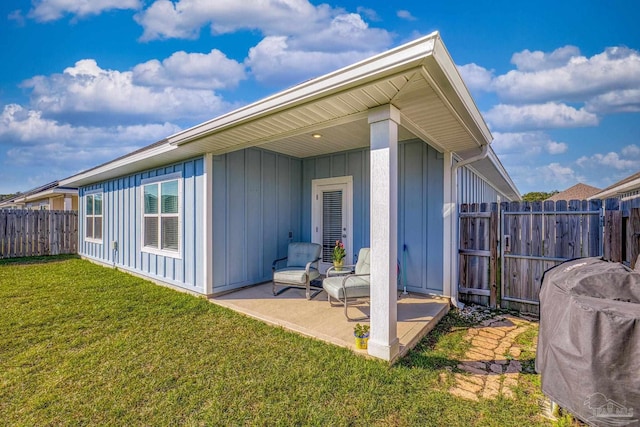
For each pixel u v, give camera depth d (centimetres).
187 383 263
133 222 730
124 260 765
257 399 242
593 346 162
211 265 518
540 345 226
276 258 640
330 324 382
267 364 293
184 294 541
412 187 533
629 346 154
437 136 409
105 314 430
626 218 393
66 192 1135
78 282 631
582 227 435
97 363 297
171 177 605
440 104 295
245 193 580
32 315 424
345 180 618
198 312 445
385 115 294
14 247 1034
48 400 240
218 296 523
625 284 212
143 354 315
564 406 172
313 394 247
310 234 677
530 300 467
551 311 211
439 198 505
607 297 209
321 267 654
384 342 292
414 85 255
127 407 233
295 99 293
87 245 981
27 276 688
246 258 580
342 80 256
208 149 497
